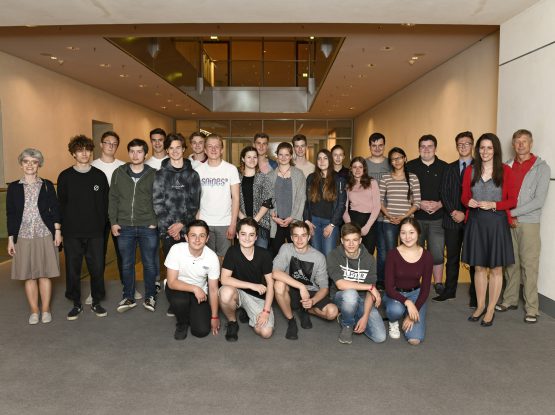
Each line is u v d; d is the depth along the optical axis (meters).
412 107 10.11
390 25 6.18
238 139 17.47
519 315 4.07
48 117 8.63
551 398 2.60
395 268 3.50
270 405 2.51
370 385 2.74
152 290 4.24
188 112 15.59
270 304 3.51
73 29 6.25
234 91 15.17
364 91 11.27
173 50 10.41
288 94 15.19
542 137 4.11
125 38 7.20
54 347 3.33
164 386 2.73
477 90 6.81
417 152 9.76
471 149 4.46
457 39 6.73
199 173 4.27
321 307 3.77
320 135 17.47
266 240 4.46
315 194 4.51
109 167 4.50
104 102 11.28
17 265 3.73
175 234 4.03
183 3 4.20
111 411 2.45
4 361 3.09
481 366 3.02
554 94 3.94
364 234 4.62
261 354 3.21
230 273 3.55
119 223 4.13
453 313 4.14
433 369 2.97
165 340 3.47
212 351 3.26
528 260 3.92
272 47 16.78
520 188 3.92
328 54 8.62
